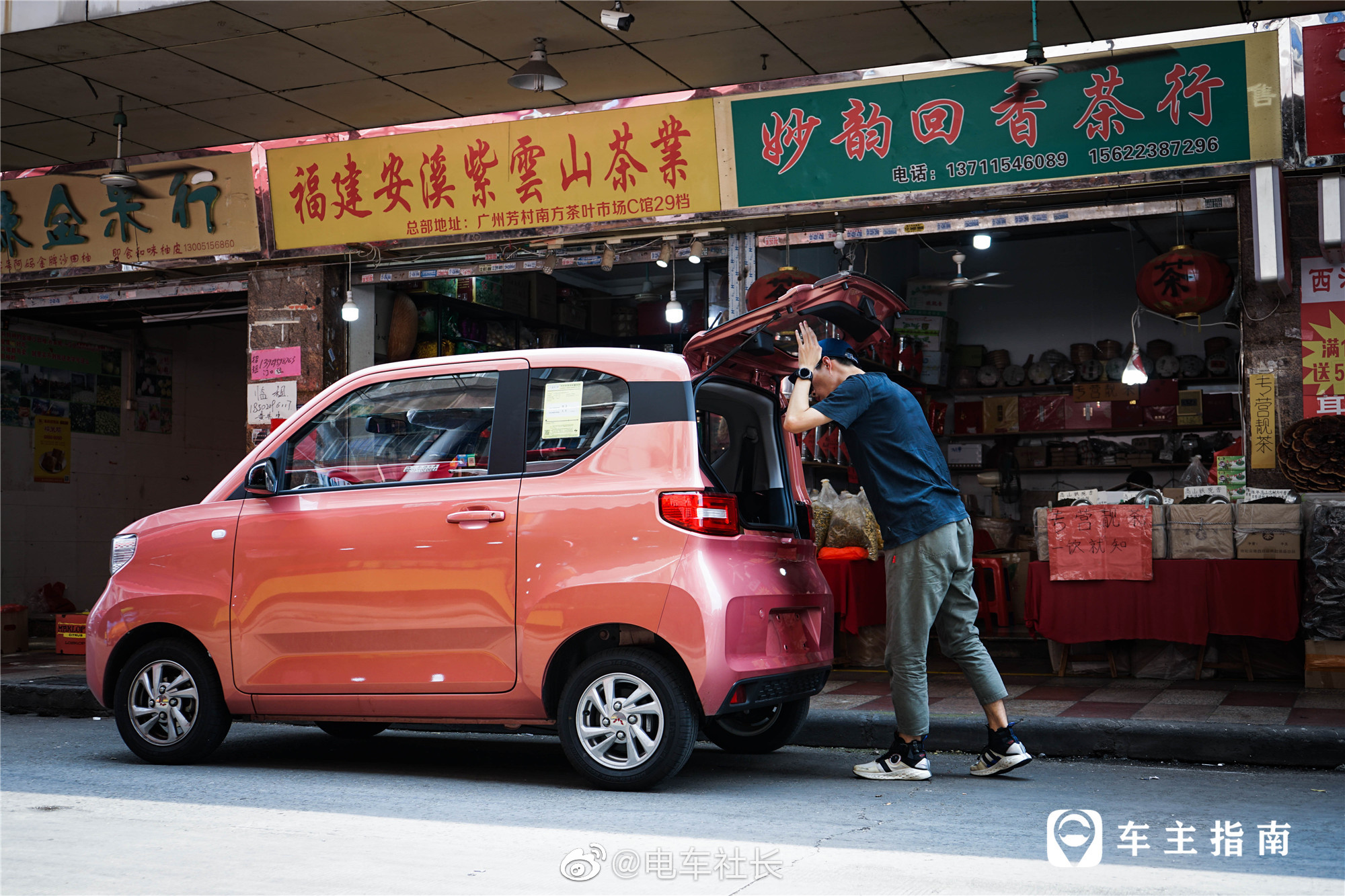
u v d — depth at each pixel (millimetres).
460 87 7934
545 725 4570
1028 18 6707
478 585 4469
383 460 4844
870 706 5934
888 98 7363
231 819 3787
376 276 9148
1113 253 12438
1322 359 6875
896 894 2857
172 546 5098
